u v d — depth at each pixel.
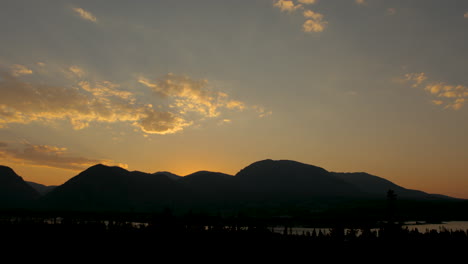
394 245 56.41
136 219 149.62
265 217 189.12
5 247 63.38
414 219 188.25
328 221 162.88
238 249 60.31
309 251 57.22
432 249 54.66
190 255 57.34
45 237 70.44
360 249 56.12
